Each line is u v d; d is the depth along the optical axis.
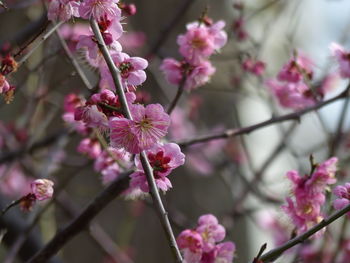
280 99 7.07
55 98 9.05
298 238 4.19
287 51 8.79
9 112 10.02
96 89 4.79
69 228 5.46
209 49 5.39
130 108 3.96
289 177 4.79
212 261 4.45
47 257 5.46
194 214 10.75
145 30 10.91
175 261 3.89
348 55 6.10
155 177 4.06
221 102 11.04
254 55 8.90
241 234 10.65
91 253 11.15
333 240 7.62
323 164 4.74
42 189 4.43
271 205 9.13
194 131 10.52
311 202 4.70
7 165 9.12
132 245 10.84
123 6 5.18
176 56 8.87
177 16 8.28
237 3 9.13
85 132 6.07
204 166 10.55
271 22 9.30
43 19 5.89
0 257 9.40
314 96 6.38
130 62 4.07
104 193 5.43
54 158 7.74
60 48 6.16
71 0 4.16
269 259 4.18
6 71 4.30
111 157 5.59
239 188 10.57
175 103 5.38
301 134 10.93
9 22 9.20
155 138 3.84
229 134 5.98
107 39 4.09
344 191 4.43
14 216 7.49
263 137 11.11
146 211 11.02
